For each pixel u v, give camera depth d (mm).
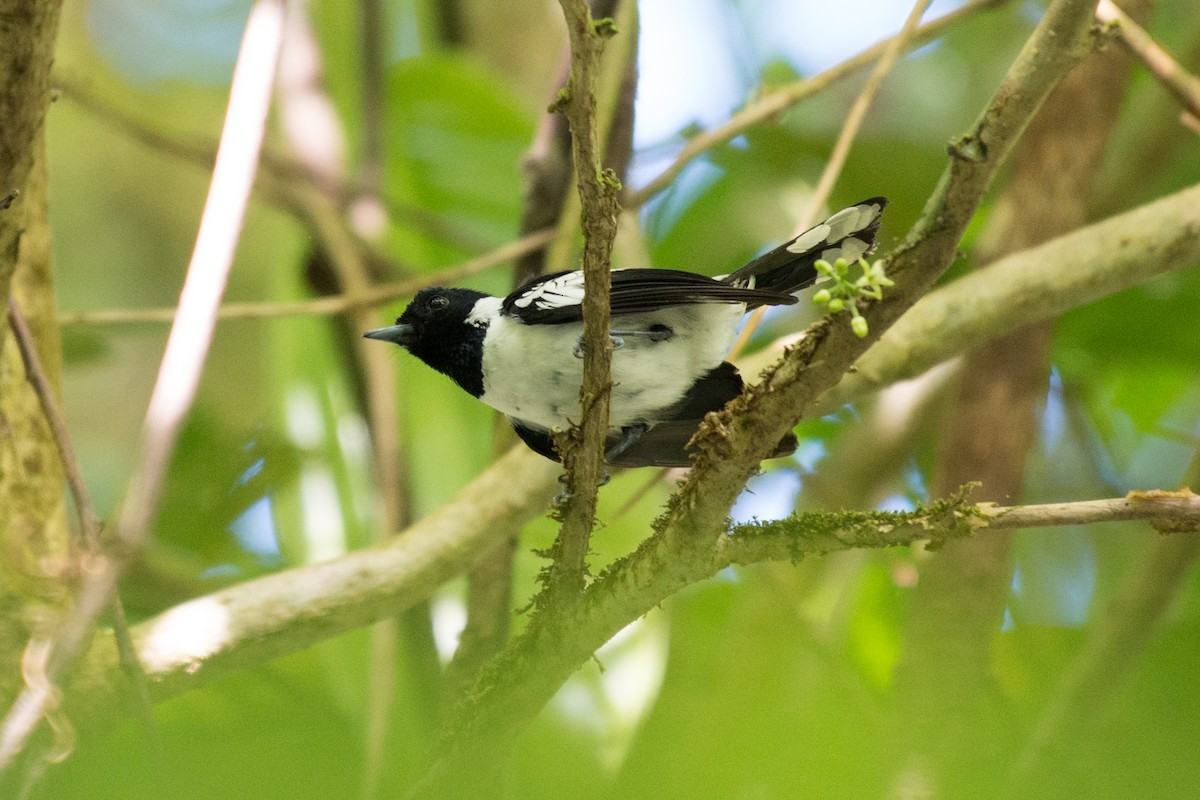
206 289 7043
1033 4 15828
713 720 8375
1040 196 11070
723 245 14531
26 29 5449
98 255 18438
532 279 9656
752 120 10969
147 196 18750
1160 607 8648
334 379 12031
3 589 7625
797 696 9047
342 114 14609
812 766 6414
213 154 12719
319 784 5945
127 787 5840
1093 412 14227
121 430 17672
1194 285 12523
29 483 8180
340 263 12484
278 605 8266
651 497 12062
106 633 7809
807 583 11953
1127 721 8008
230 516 12133
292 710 7883
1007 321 9305
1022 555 13234
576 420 9273
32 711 6293
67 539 8289
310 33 14227
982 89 15555
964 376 10828
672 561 6961
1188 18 15859
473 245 13734
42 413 8328
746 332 9727
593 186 5914
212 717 8891
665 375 9094
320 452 11734
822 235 8727
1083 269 9195
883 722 9266
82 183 18516
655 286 8539
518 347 9234
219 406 16781
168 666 7887
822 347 6207
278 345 12383
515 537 9297
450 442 11969
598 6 10234
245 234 17719
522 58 15344
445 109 14258
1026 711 9992
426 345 9906
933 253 5855
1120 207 13133
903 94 15469
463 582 11641
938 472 10883
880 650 12438
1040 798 6812
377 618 8680
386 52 14344
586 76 5582
